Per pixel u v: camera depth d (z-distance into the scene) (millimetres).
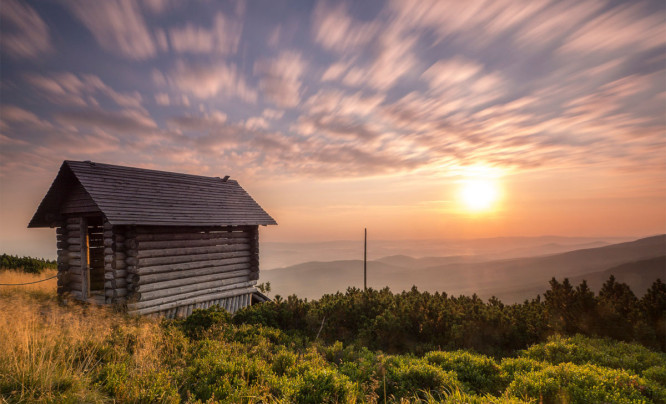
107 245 12109
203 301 14250
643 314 10438
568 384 5172
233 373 5648
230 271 15891
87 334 6844
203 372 5625
